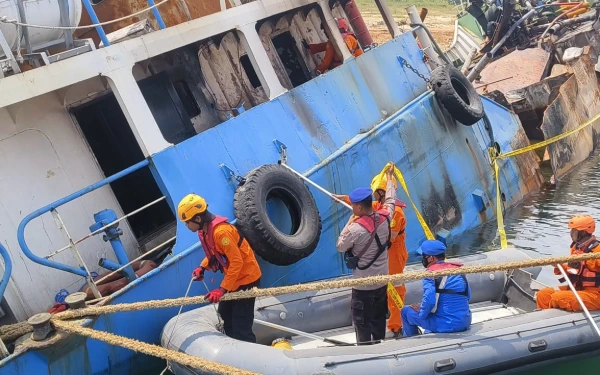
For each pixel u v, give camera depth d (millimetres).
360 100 8641
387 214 5797
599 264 5867
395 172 6543
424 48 11086
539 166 12234
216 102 8375
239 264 5496
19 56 6168
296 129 7652
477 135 10344
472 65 17281
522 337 5699
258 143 7211
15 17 6219
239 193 6539
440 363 5445
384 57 9391
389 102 9070
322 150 7773
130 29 7562
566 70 14062
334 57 9156
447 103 9562
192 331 5785
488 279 7082
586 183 11672
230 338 5668
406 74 9633
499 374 5629
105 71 6379
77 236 6562
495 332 5715
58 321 5398
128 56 6562
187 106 8195
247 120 7250
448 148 9656
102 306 5508
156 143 6504
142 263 6617
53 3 6598
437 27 26172
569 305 6000
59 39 7035
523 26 17188
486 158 10406
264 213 6457
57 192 6531
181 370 5730
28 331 5570
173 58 7973
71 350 5527
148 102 7605
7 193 6199
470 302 7098
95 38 8531
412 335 6016
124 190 7488
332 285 5234
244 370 4895
